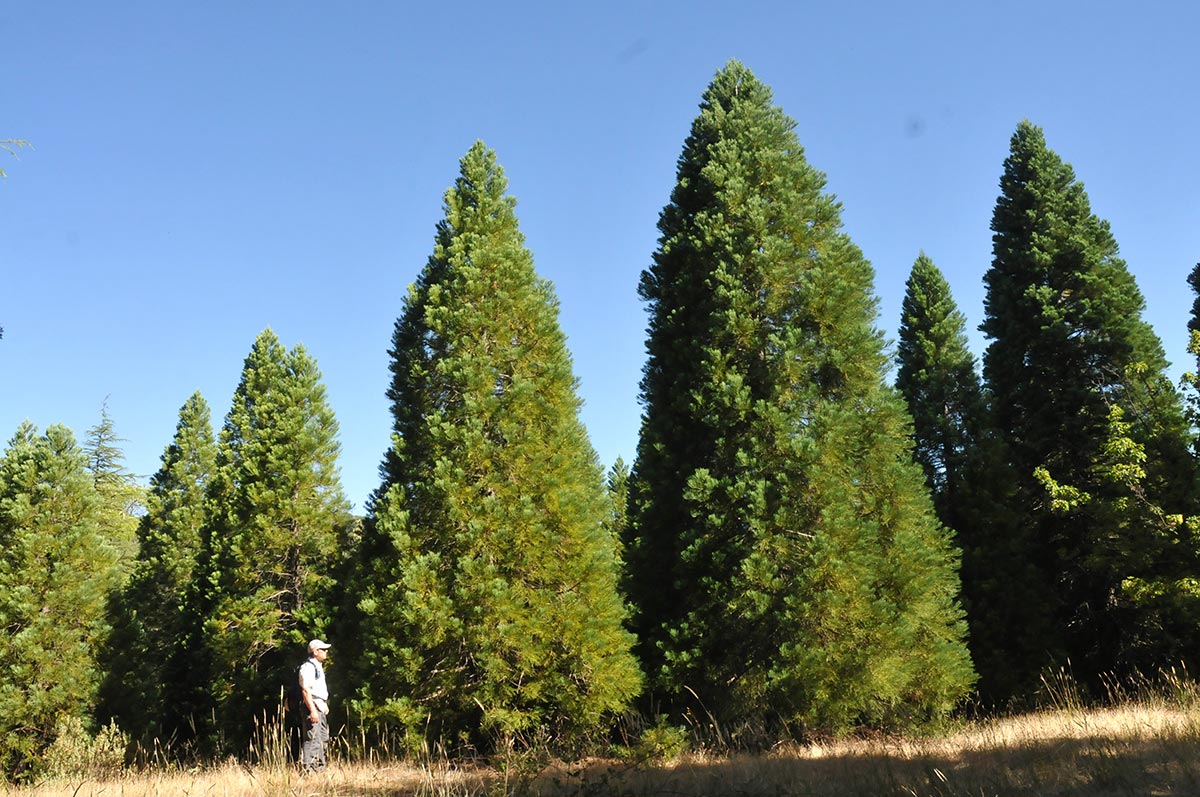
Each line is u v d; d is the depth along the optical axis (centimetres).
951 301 2611
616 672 1336
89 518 2205
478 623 1315
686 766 998
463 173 1700
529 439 1460
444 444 1448
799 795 698
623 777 895
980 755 818
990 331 2577
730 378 1432
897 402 1512
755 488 1373
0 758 1877
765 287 1522
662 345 1620
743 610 1334
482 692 1298
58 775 1423
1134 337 2281
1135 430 1998
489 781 906
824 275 1519
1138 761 673
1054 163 2616
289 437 2498
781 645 1295
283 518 2394
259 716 2145
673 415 1566
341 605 2064
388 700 1294
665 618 1484
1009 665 2044
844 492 1378
